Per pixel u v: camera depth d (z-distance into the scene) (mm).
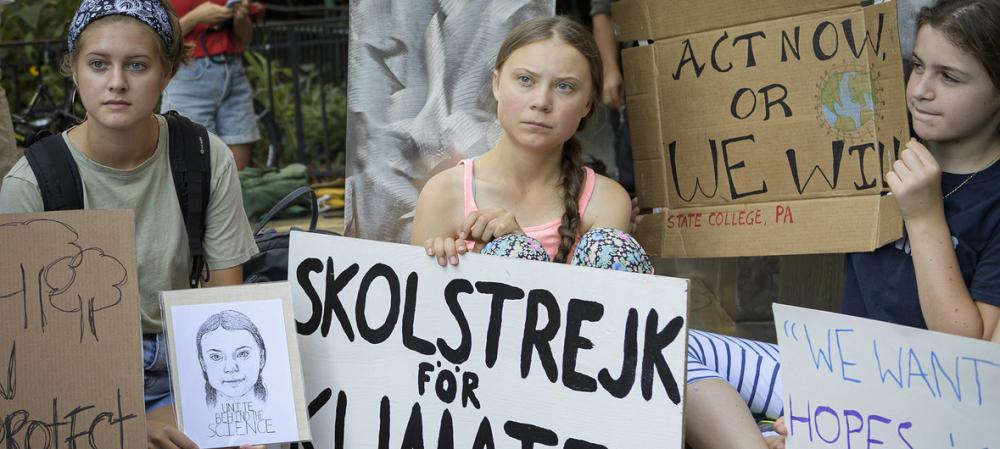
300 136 6688
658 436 2131
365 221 3275
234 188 2697
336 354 2430
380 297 2396
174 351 2264
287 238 3113
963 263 2389
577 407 2205
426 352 2350
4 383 2090
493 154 2824
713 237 2855
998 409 1913
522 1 3074
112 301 2137
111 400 2102
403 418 2363
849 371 2094
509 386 2268
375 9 3174
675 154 2908
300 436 2260
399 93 3191
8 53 7230
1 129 3477
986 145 2373
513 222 2639
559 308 2223
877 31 2596
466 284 2311
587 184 2811
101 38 2352
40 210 2486
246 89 4973
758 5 2697
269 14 9742
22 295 2119
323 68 8305
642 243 3012
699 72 2830
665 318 2127
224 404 2258
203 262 2686
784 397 2201
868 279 2617
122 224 2158
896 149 2637
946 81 2295
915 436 2021
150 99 2430
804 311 2137
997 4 2234
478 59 3119
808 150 2678
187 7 4703
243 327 2268
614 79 3543
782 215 2734
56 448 2086
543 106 2609
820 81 2637
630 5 2949
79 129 2574
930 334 1973
